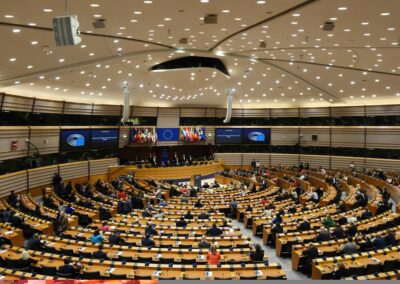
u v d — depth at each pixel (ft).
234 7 42.24
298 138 140.26
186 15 45.27
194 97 126.93
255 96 126.72
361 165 125.59
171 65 82.28
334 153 132.77
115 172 117.60
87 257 39.68
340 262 38.14
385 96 112.78
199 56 78.18
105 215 64.85
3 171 78.69
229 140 145.28
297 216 61.31
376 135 123.34
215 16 45.32
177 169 125.18
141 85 99.86
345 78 87.86
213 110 145.28
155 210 66.59
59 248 42.09
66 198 78.59
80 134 107.65
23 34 47.93
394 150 119.85
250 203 74.69
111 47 61.05
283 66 80.79
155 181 105.29
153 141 133.18
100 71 78.38
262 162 144.36
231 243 45.65
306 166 132.05
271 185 99.71
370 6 40.06
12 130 81.41
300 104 138.62
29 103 88.53
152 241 43.88
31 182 87.86
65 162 103.24
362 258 39.24
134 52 67.26
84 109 111.04
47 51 57.11
